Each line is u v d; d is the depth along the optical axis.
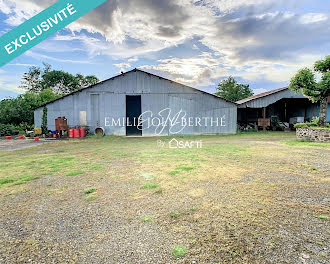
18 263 1.58
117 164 4.79
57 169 4.40
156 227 2.03
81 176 3.84
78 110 12.65
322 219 2.12
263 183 3.24
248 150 6.39
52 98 18.75
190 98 12.94
